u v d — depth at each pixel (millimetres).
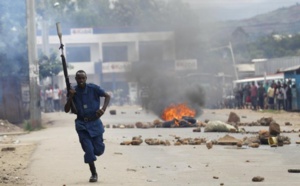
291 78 65188
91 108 19078
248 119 54125
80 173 20750
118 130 42500
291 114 58906
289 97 64562
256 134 36688
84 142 18906
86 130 18906
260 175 19734
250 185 17578
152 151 27625
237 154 25891
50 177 20031
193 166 22266
